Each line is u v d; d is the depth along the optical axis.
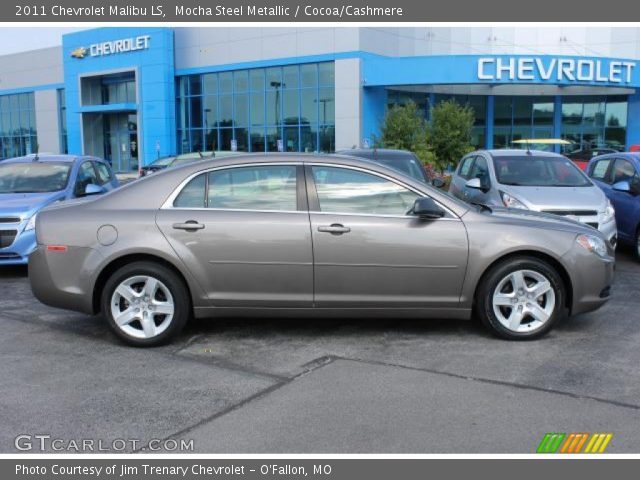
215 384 4.62
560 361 5.04
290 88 31.33
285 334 5.82
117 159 39.00
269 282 5.44
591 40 36.81
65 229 5.52
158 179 5.61
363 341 5.60
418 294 5.47
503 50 36.75
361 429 3.88
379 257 5.39
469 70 28.39
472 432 3.83
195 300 5.46
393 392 4.43
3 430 3.93
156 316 5.57
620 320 6.23
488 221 5.52
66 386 4.61
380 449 3.65
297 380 4.68
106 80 38.56
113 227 5.45
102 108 36.88
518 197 8.73
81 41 38.09
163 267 5.45
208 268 5.42
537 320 5.57
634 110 32.38
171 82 34.97
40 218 5.64
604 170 11.10
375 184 5.54
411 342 5.56
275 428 3.91
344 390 4.48
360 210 5.49
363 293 5.45
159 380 4.72
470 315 5.56
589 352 5.26
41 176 9.80
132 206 5.53
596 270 5.60
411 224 5.43
